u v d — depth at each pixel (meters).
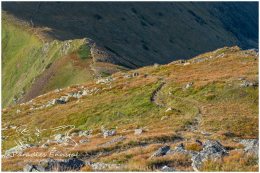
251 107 63.06
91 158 40.47
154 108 71.69
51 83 158.50
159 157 34.84
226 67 89.50
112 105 78.69
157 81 86.88
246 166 31.17
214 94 69.69
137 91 83.62
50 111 91.00
